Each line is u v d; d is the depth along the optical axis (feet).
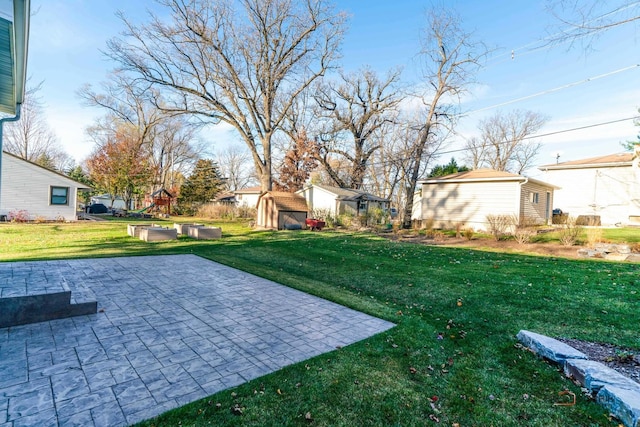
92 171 98.78
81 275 20.83
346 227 63.46
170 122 113.70
